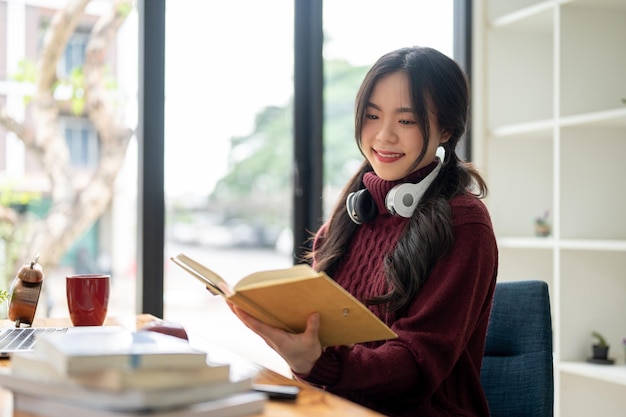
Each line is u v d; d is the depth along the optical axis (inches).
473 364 56.6
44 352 37.6
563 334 103.1
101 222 198.5
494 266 56.6
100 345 36.4
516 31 118.4
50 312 155.7
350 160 173.5
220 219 299.9
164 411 32.5
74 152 165.2
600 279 104.9
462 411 54.6
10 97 159.2
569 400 102.8
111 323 68.7
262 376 47.9
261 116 274.1
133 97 101.9
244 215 296.4
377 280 58.6
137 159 99.0
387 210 60.3
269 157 279.7
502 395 65.6
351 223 63.9
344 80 134.0
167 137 99.3
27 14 157.6
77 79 160.4
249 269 300.4
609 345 101.7
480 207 56.3
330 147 174.4
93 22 158.6
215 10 151.6
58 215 161.9
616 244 93.7
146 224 97.7
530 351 65.3
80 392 33.7
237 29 151.5
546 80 119.9
